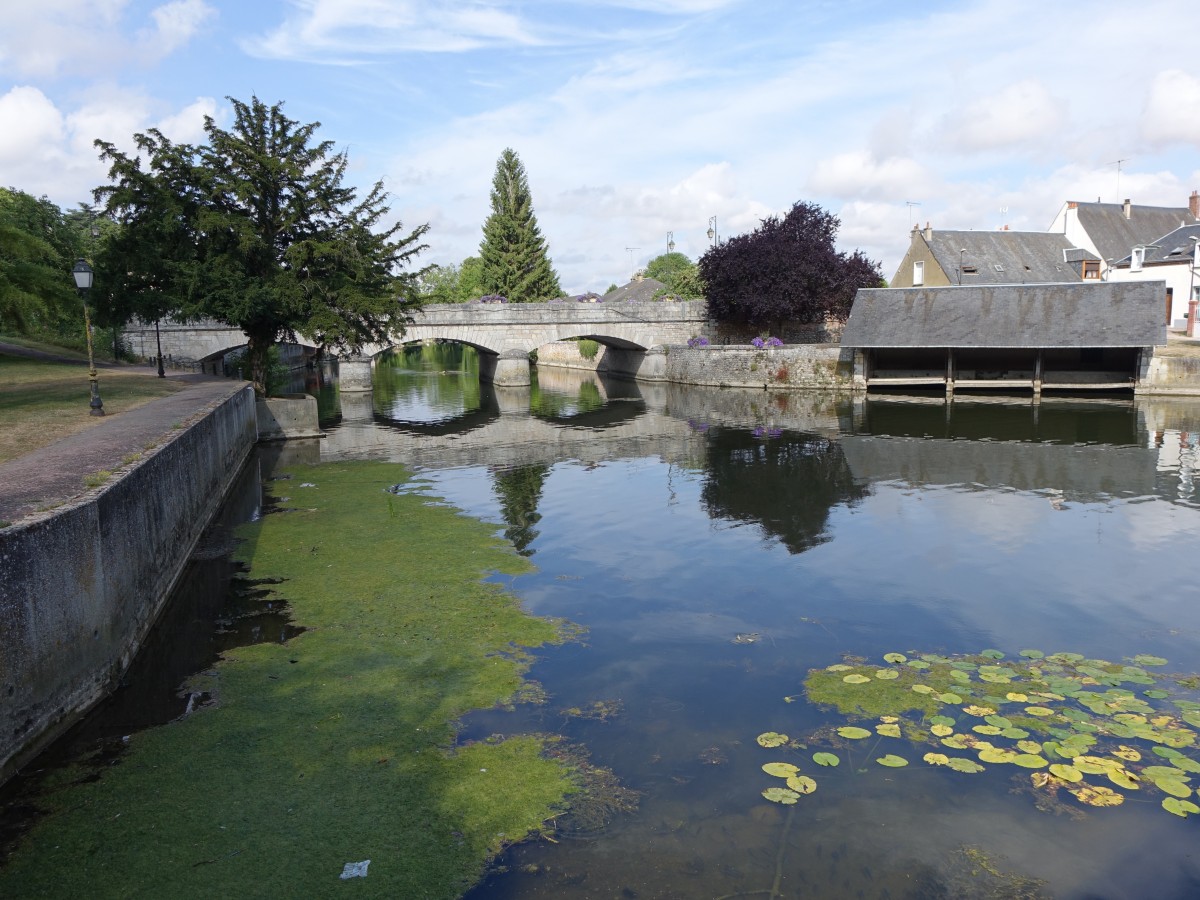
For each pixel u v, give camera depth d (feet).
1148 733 24.59
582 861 19.26
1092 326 116.98
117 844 19.62
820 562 44.37
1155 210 195.42
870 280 170.19
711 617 36.06
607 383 177.78
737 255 166.61
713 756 24.06
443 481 68.13
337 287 89.51
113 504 28.99
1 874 18.52
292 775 22.82
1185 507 55.67
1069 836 20.11
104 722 25.93
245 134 86.48
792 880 18.61
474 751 24.27
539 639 33.24
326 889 18.19
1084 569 42.63
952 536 49.42
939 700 27.40
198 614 36.01
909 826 20.56
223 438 60.64
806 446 84.53
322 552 45.73
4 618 21.74
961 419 102.53
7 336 127.75
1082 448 79.46
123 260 81.82
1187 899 17.93
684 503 59.36
